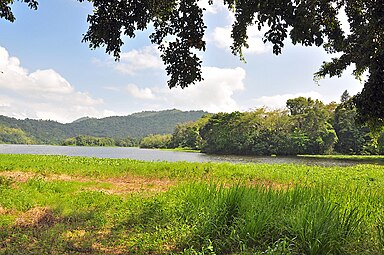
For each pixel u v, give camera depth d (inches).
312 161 1806.1
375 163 1644.9
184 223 283.7
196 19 260.4
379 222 229.5
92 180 614.2
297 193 281.9
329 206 230.1
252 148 2583.7
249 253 209.5
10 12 322.7
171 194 403.5
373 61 249.0
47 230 266.4
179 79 268.2
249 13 251.8
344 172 790.5
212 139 2807.6
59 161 924.6
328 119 2583.7
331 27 255.3
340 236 210.5
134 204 359.9
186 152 3100.4
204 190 340.8
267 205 259.8
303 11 235.6
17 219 303.9
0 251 219.1
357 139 2390.5
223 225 255.3
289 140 2484.0
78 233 271.0
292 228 224.4
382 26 236.4
